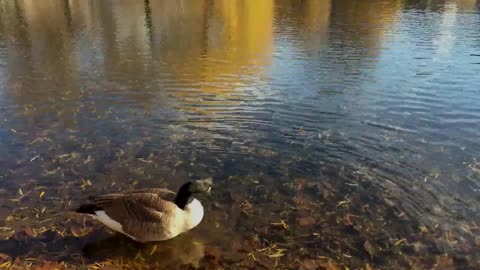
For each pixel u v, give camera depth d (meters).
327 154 2.44
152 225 1.63
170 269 1.57
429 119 2.95
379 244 1.72
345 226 1.83
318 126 2.82
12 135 2.63
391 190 2.09
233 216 1.89
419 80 3.84
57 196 2.00
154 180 2.14
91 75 4.01
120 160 2.34
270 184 2.14
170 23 7.21
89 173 2.20
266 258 1.64
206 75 4.01
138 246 1.70
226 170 2.26
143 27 6.77
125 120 2.89
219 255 1.65
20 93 3.45
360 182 2.16
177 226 1.66
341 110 3.11
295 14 8.28
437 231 1.79
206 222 1.85
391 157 2.41
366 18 7.70
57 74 4.04
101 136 2.64
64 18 7.61
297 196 2.04
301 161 2.36
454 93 3.49
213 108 3.12
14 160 2.31
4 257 1.60
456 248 1.70
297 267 1.59
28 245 1.67
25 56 4.72
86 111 3.06
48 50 5.04
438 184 2.13
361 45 5.31
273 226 1.83
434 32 6.23
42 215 1.86
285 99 3.32
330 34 6.06
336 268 1.59
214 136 2.66
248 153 2.45
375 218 1.88
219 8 9.20
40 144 2.51
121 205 1.69
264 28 6.68
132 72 4.12
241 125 2.83
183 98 3.35
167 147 2.50
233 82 3.78
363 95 3.43
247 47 5.25
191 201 1.75
